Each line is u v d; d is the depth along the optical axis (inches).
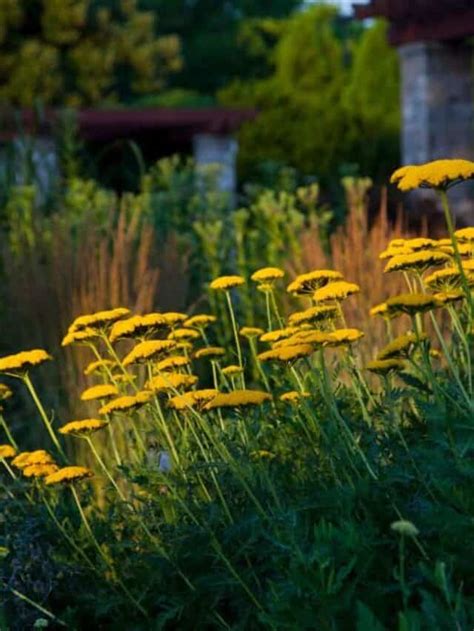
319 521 156.3
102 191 422.6
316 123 1013.8
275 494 153.9
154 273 303.0
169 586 167.5
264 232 391.2
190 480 173.8
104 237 339.6
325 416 176.4
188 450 177.0
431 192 470.3
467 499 136.9
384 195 317.4
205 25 1696.6
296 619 131.1
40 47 1218.6
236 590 159.5
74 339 183.6
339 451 163.9
